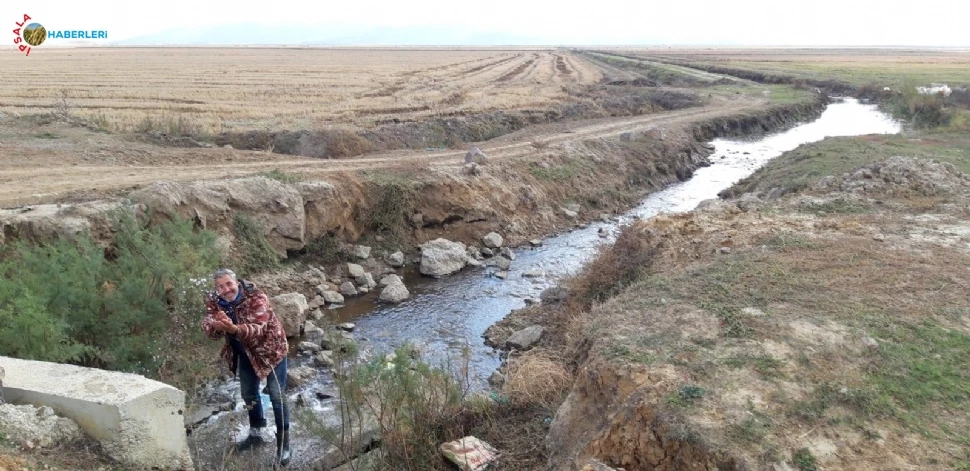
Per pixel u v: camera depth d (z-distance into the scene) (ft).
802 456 17.87
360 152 71.10
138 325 29.45
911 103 123.24
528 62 310.04
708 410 19.77
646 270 37.11
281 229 45.24
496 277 49.08
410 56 364.58
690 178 84.89
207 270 32.94
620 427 20.29
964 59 328.29
